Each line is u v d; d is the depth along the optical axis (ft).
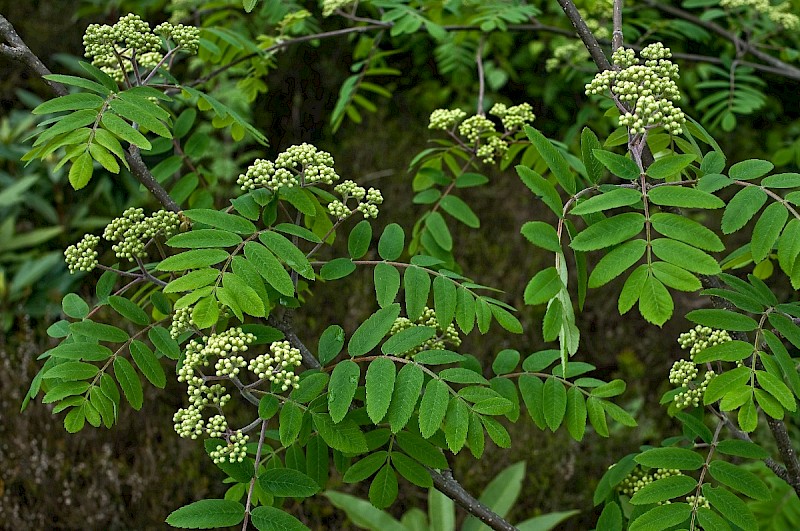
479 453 3.20
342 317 8.38
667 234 2.97
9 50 3.44
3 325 8.55
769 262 3.82
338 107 5.25
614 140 3.46
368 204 3.51
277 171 3.36
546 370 5.46
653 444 7.70
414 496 7.13
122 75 3.73
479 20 5.00
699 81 8.26
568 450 7.40
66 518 6.47
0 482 6.69
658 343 8.92
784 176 3.10
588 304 9.41
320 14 8.68
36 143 3.15
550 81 9.62
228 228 3.21
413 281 3.40
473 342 8.29
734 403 3.12
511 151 4.33
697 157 3.40
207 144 4.04
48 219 9.96
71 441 7.14
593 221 3.14
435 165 4.40
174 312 3.48
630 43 6.11
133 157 3.55
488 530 6.18
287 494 3.21
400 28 4.74
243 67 5.90
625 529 3.90
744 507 3.26
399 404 3.18
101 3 8.96
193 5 5.72
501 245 9.56
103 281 3.54
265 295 3.11
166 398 7.45
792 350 4.26
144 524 6.54
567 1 3.54
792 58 5.75
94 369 3.29
